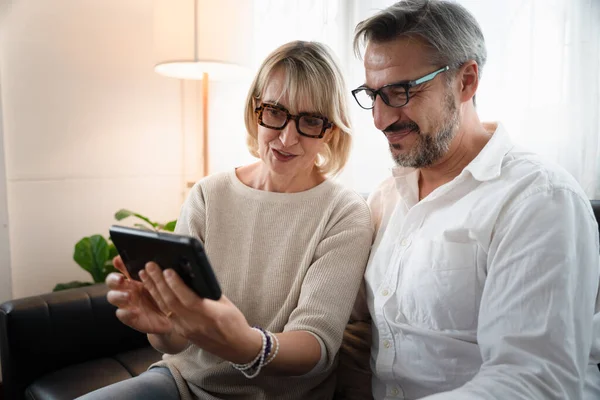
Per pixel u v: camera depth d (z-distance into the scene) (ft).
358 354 3.66
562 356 2.29
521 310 2.42
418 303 2.96
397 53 2.87
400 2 3.01
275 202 3.62
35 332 4.49
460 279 2.83
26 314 4.45
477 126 3.25
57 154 6.82
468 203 2.93
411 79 2.87
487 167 2.93
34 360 4.50
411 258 3.06
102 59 7.13
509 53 5.57
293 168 3.50
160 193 8.01
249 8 6.31
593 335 2.80
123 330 5.09
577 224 2.52
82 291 4.96
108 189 7.39
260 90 3.60
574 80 5.20
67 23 6.73
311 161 3.60
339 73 3.56
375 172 6.59
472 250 2.82
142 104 7.64
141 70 7.57
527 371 2.28
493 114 5.72
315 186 3.73
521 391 2.19
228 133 8.01
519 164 2.87
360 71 6.55
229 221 3.70
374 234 3.73
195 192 3.91
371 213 3.83
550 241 2.44
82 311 4.81
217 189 3.82
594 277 2.51
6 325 4.37
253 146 4.01
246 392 3.22
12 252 6.54
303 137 3.42
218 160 8.16
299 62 3.38
